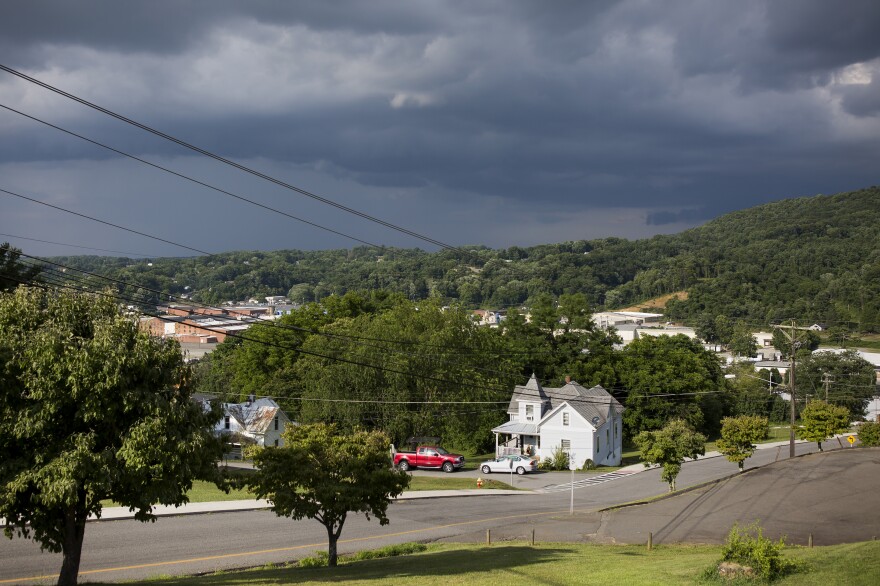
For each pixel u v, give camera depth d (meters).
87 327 18.42
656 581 18.66
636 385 88.38
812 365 114.50
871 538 26.77
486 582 19.70
